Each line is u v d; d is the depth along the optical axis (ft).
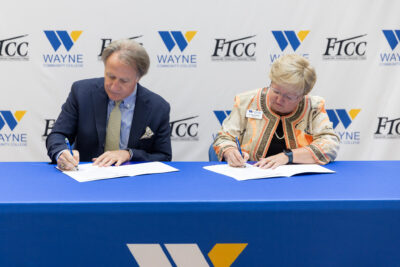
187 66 8.46
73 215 3.16
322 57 8.50
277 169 4.53
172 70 8.46
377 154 8.77
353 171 4.54
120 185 3.76
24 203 3.14
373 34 8.42
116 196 3.34
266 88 5.83
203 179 4.05
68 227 3.18
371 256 3.35
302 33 8.41
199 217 3.22
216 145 5.36
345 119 8.68
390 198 3.31
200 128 8.68
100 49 8.32
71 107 5.69
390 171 4.54
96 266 3.26
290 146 5.54
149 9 8.25
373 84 8.56
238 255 3.29
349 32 8.41
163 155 5.70
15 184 3.77
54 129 5.57
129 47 4.91
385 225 3.31
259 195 3.40
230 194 3.43
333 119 8.68
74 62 8.34
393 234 3.33
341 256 3.33
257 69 8.52
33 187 3.65
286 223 3.26
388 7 8.34
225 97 8.59
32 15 8.14
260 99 5.68
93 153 5.69
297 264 3.33
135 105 5.68
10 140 8.49
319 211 3.26
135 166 4.67
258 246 3.28
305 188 3.68
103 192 3.48
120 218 3.19
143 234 3.22
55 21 8.20
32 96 8.39
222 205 3.21
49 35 8.23
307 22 8.39
